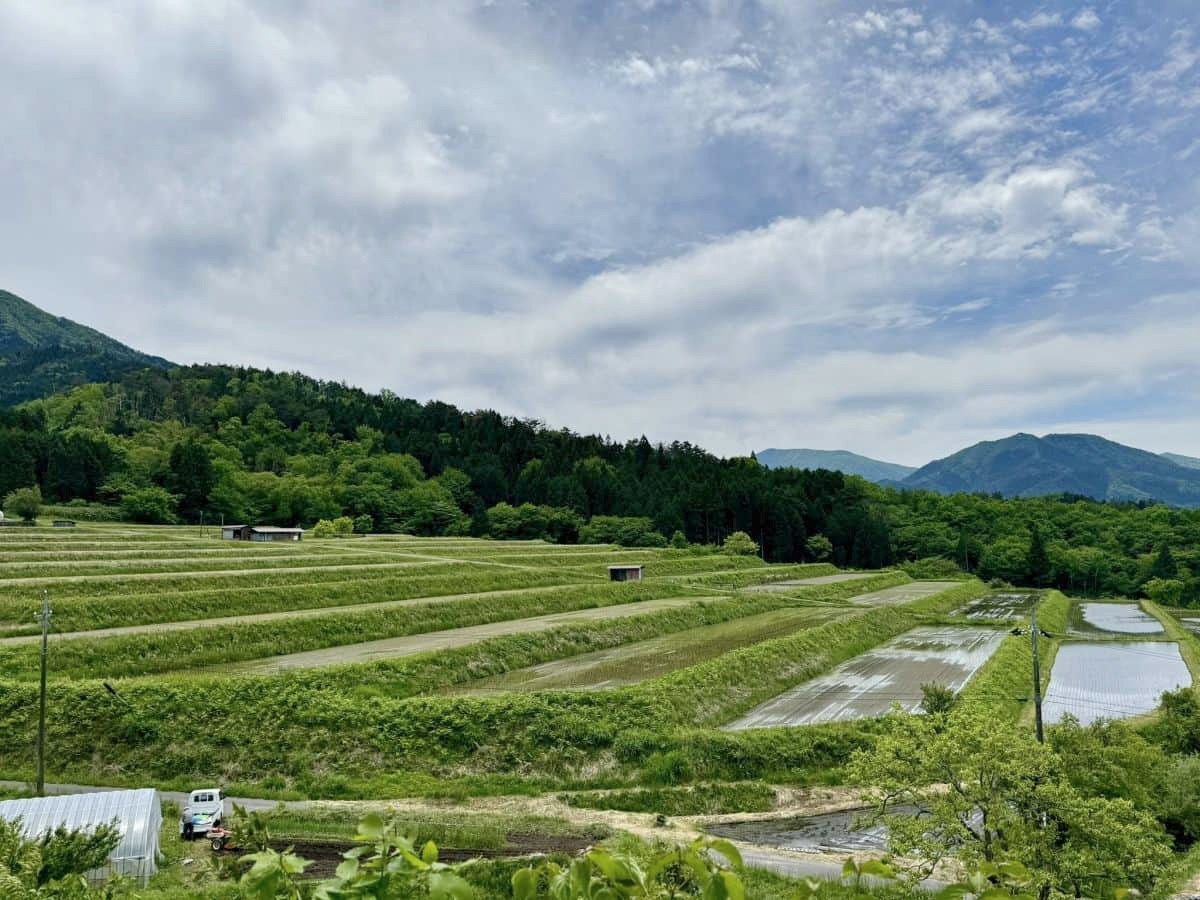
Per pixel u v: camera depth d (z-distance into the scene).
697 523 162.62
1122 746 32.31
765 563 144.50
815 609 86.50
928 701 44.19
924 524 169.88
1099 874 20.81
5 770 37.59
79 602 54.19
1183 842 31.72
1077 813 20.92
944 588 120.69
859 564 159.50
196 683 42.69
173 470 139.38
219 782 37.78
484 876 22.58
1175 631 86.19
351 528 139.88
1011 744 22.36
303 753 39.44
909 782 23.91
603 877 3.69
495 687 48.66
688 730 41.75
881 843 31.92
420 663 49.38
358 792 36.88
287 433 191.62
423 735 40.78
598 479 178.50
